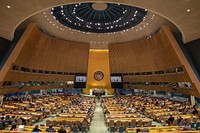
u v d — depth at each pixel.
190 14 14.56
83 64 35.66
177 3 13.09
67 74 34.66
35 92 32.09
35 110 16.16
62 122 11.90
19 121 11.73
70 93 38.88
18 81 22.83
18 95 26.81
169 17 15.66
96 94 38.72
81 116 14.04
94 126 14.04
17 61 21.19
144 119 13.06
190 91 20.14
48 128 9.14
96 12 25.44
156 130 9.23
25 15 15.83
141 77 31.81
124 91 39.03
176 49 20.84
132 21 26.06
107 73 40.78
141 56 30.58
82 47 33.81
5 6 14.30
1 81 18.56
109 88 40.38
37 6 14.43
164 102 22.64
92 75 40.75
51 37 28.00
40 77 28.36
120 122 12.28
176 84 23.30
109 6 23.70
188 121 12.55
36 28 22.78
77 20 26.50
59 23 25.41
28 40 22.02
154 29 25.66
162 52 24.61
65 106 22.30
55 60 31.19
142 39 28.75
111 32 29.42
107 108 18.50
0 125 9.75
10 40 22.19
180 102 23.25
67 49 32.47
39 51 26.34
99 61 41.00
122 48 33.12
